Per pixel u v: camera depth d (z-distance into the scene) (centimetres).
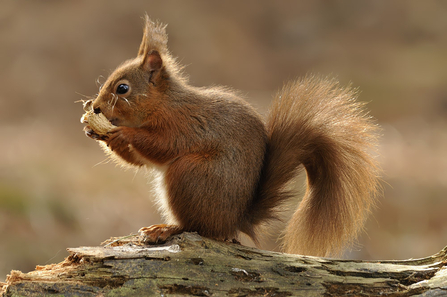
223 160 652
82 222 1461
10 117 2411
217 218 642
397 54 3438
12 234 1344
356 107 718
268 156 696
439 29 3728
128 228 1476
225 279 554
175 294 539
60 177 1692
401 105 2686
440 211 1599
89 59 2825
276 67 3275
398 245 1455
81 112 2527
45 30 2922
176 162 657
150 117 705
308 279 562
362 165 696
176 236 610
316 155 711
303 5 3772
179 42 3191
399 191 1714
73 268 551
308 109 708
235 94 775
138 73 728
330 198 694
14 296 519
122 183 1725
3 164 1756
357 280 564
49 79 2677
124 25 3064
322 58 3388
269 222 702
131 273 546
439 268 579
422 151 2112
